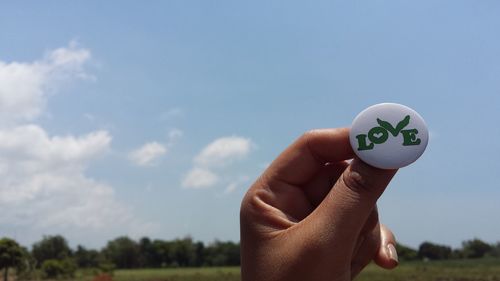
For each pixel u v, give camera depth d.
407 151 0.18
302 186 0.21
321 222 0.19
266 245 0.20
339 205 0.18
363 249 0.22
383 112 0.19
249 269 0.21
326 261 0.18
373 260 0.22
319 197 0.21
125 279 8.66
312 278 0.19
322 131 0.21
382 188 0.18
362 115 0.19
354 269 0.22
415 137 0.19
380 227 0.23
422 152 0.19
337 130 0.20
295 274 0.19
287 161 0.21
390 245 0.22
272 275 0.19
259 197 0.21
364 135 0.19
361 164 0.19
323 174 0.21
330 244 0.18
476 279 6.56
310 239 0.19
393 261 0.21
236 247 14.88
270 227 0.20
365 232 0.22
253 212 0.21
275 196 0.21
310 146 0.21
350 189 0.18
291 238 0.19
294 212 0.21
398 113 0.19
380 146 0.18
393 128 0.19
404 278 6.95
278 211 0.20
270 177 0.21
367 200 0.18
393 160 0.18
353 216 0.18
